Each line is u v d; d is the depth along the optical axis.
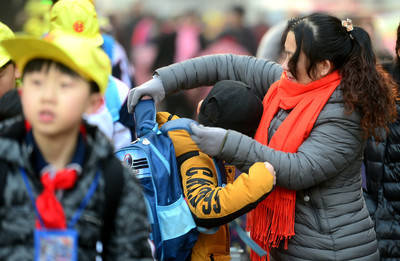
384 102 5.95
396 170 7.62
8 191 4.05
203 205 5.83
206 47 24.94
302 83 6.18
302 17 6.24
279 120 6.29
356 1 25.75
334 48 5.92
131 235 4.30
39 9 12.93
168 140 6.21
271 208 6.25
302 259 6.25
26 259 4.07
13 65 6.61
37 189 4.09
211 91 6.43
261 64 7.27
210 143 5.89
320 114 5.98
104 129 7.36
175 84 7.16
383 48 12.15
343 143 5.91
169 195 6.02
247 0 28.20
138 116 6.75
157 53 24.58
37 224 4.09
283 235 6.25
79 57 3.96
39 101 3.96
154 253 5.96
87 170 4.15
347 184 6.19
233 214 5.79
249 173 5.77
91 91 4.16
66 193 4.12
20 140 4.11
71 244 4.05
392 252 7.77
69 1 7.59
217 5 29.20
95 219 4.18
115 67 12.38
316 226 6.15
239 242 9.74
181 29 25.30
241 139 5.89
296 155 5.91
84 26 7.59
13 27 17.58
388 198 7.74
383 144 7.61
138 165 6.02
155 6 30.28
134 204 4.31
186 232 5.95
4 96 5.45
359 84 5.87
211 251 6.32
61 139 4.12
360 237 6.21
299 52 6.00
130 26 25.34
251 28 25.67
